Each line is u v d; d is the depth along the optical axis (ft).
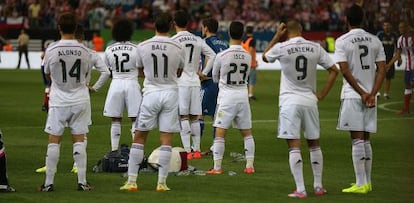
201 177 115.44
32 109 207.82
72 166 124.26
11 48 401.70
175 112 103.96
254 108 215.92
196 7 446.60
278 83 302.86
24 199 98.84
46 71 102.89
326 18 437.58
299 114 100.37
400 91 263.08
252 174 118.42
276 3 453.17
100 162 120.37
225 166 125.90
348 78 101.76
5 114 196.13
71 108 102.58
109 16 433.48
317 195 103.04
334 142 153.99
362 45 102.73
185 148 133.90
